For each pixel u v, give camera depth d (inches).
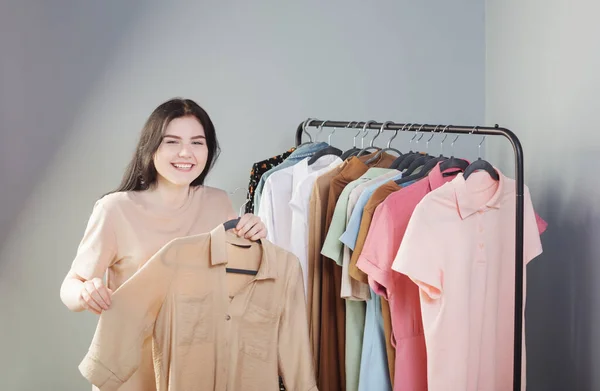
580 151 103.3
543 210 116.5
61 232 138.5
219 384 77.5
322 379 102.7
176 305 75.5
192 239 76.4
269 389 80.3
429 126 101.3
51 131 138.1
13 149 136.9
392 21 144.7
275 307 80.7
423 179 93.8
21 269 137.6
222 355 77.5
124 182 89.5
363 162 107.5
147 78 140.5
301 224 103.3
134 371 74.5
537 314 118.9
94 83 139.2
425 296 87.4
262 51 143.1
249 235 79.5
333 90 144.3
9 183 137.0
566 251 108.0
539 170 118.3
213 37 142.2
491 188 91.7
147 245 86.3
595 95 98.6
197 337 76.6
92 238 85.0
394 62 144.9
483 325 91.8
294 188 108.8
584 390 102.2
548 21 113.7
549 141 114.1
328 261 102.0
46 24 137.6
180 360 75.7
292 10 143.5
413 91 145.2
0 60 136.3
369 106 145.0
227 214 95.9
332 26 144.1
